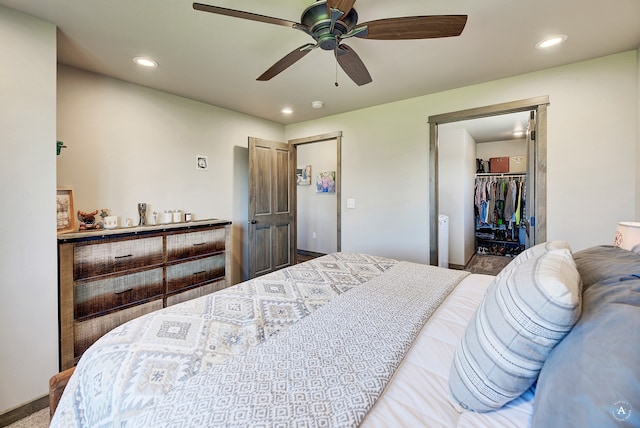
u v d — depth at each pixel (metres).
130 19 1.80
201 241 2.96
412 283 1.71
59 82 2.37
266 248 4.00
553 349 0.66
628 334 0.53
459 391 0.79
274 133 4.35
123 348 0.99
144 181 2.91
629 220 2.27
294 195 4.43
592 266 0.98
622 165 2.28
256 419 0.69
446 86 2.93
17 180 1.74
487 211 5.57
